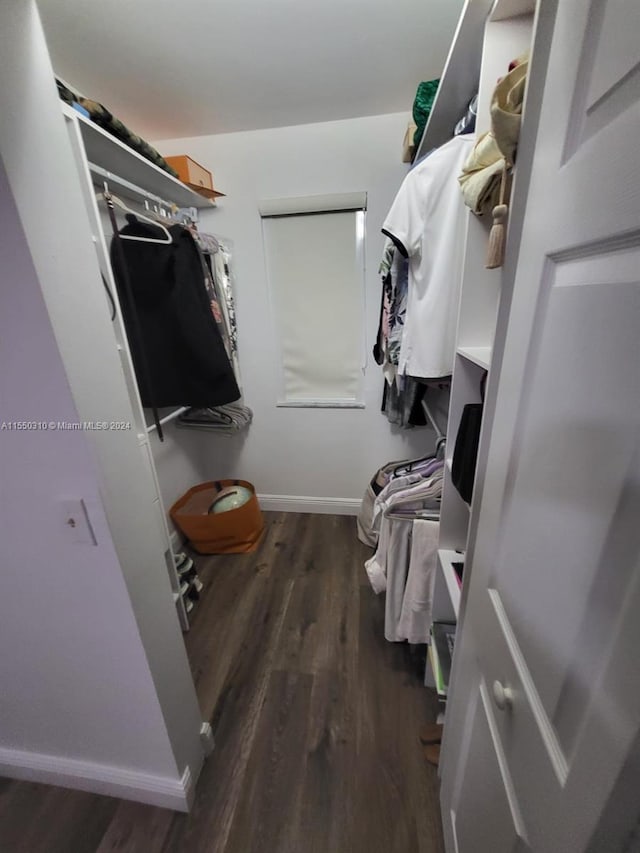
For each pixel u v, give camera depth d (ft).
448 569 3.75
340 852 3.15
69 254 2.03
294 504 8.71
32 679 3.20
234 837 3.27
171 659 3.22
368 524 7.19
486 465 2.33
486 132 2.49
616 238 1.09
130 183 4.83
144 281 5.12
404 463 7.04
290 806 3.46
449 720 3.15
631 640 0.98
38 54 1.82
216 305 6.17
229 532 7.13
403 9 3.76
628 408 1.03
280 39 4.12
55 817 3.48
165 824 3.38
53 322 1.92
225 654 5.11
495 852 1.91
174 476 7.42
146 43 4.10
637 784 0.99
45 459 2.27
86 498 2.34
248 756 3.86
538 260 1.60
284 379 7.72
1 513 2.49
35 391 2.07
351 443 8.02
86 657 2.97
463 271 3.12
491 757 2.02
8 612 2.90
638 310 1.00
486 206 2.59
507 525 1.87
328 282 6.92
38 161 1.83
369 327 7.10
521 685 1.64
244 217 6.70
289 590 6.28
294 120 5.91
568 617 1.30
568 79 1.37
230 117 5.73
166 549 5.23
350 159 6.14
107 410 2.35
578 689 1.23
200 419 7.32
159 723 3.14
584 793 1.15
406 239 3.77
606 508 1.11
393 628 4.92
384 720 4.17
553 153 1.49
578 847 1.16
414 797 3.49
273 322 7.32
